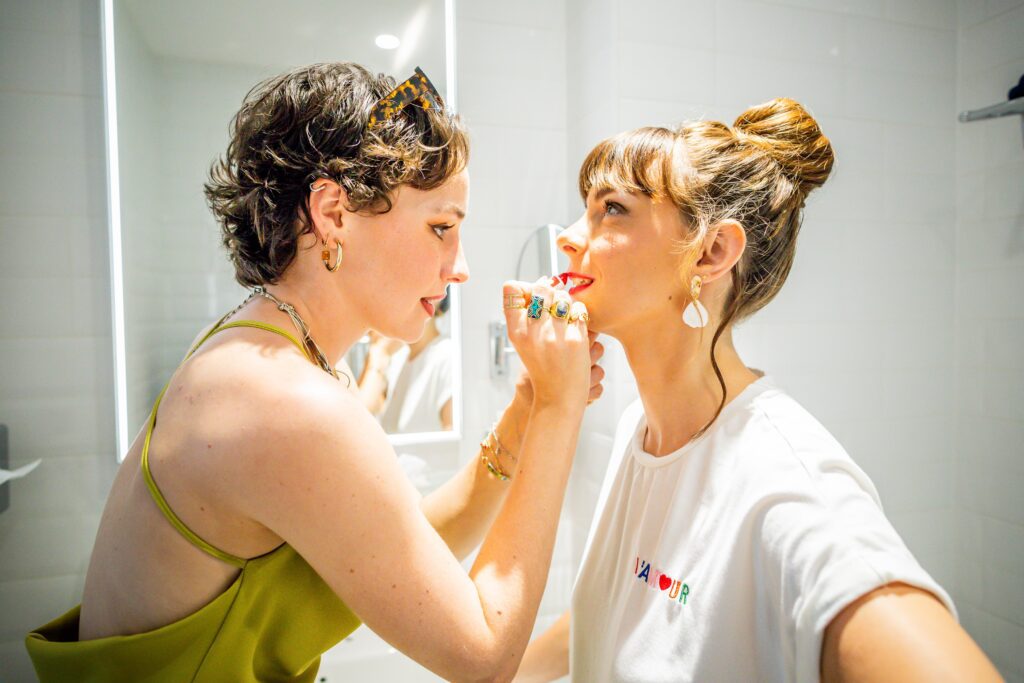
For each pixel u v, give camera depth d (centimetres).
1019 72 132
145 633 52
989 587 143
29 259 112
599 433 131
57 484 114
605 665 63
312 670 65
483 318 138
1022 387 135
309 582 56
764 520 51
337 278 58
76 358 115
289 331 56
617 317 63
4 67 109
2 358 111
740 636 51
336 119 53
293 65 121
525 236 140
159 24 114
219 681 53
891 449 146
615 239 62
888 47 140
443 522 77
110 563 54
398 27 126
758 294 63
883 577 42
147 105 115
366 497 49
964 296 149
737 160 60
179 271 118
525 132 140
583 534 139
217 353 52
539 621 143
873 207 142
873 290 143
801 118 63
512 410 77
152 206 116
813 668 43
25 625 113
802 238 136
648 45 122
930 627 39
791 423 56
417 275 59
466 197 61
